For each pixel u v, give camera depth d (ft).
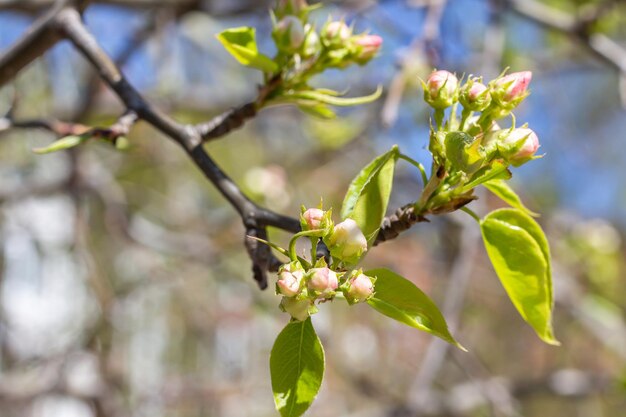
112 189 19.72
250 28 7.22
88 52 8.34
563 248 23.95
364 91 19.89
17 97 9.09
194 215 23.26
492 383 17.21
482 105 6.01
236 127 7.50
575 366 26.94
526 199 25.45
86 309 22.98
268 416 25.45
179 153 24.76
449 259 21.18
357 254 5.67
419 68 15.51
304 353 5.54
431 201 5.95
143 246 20.20
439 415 18.49
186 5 16.06
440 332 5.58
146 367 25.85
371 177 5.85
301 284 5.48
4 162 22.50
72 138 7.64
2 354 21.02
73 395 17.66
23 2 13.78
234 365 25.35
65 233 22.61
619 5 15.48
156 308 26.27
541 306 6.03
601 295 23.67
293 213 23.91
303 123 23.13
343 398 24.80
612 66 14.70
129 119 7.75
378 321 28.17
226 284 25.21
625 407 26.55
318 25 16.26
